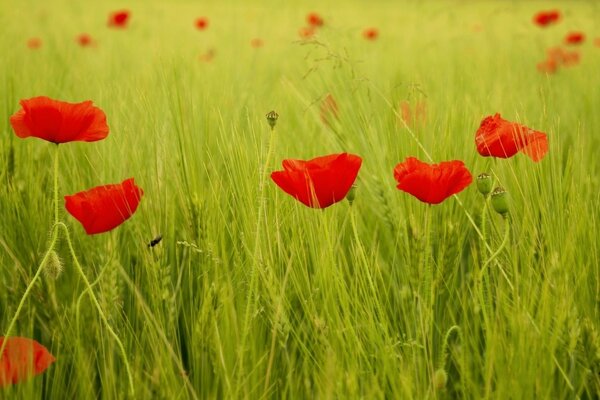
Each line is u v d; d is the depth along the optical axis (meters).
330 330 1.08
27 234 1.22
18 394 1.00
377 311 1.15
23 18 4.09
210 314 1.09
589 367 1.09
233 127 1.24
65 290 1.18
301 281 1.15
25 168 1.33
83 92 1.69
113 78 1.95
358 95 1.50
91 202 1.04
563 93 1.95
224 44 3.56
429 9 4.98
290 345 1.13
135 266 1.20
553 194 1.21
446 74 1.93
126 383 1.06
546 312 1.07
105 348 1.10
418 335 1.10
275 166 1.22
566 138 1.58
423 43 3.26
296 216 1.19
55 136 1.07
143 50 3.04
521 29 4.22
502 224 1.20
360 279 1.14
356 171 1.04
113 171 1.28
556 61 2.59
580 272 1.14
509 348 1.05
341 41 1.69
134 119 1.38
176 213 1.25
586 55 3.02
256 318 1.10
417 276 1.15
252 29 4.30
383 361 1.06
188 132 1.28
